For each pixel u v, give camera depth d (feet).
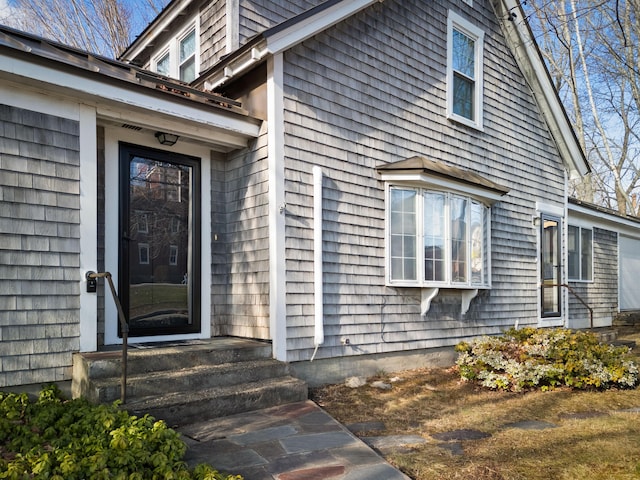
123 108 15.06
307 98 18.47
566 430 13.84
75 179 14.02
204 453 11.00
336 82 19.58
